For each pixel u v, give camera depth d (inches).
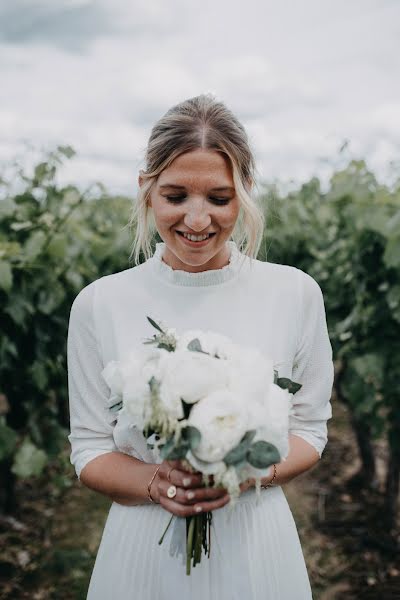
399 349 143.2
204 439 43.6
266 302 61.2
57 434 149.3
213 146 53.2
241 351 49.8
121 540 59.4
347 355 158.2
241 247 66.0
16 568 137.5
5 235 139.7
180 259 59.5
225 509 57.1
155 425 45.9
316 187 225.5
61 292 140.8
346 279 166.1
